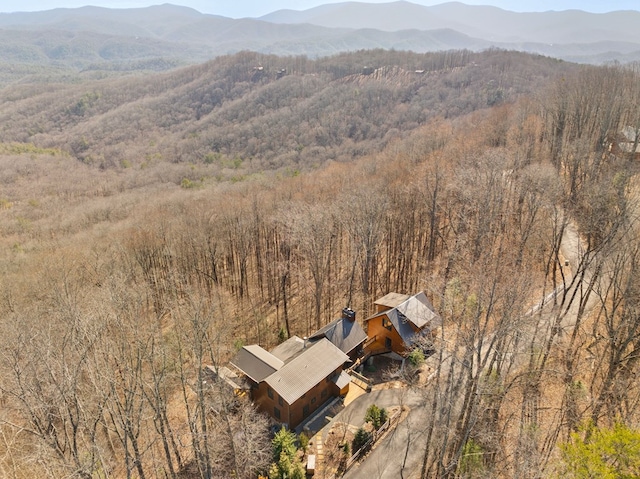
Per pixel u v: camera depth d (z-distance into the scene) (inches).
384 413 1311.5
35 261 2107.5
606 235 1250.6
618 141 2175.2
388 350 1700.3
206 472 1138.0
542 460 991.0
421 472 1083.3
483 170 1866.4
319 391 1416.1
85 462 926.4
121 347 1136.8
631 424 947.3
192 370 1344.7
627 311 1063.6
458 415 1135.0
